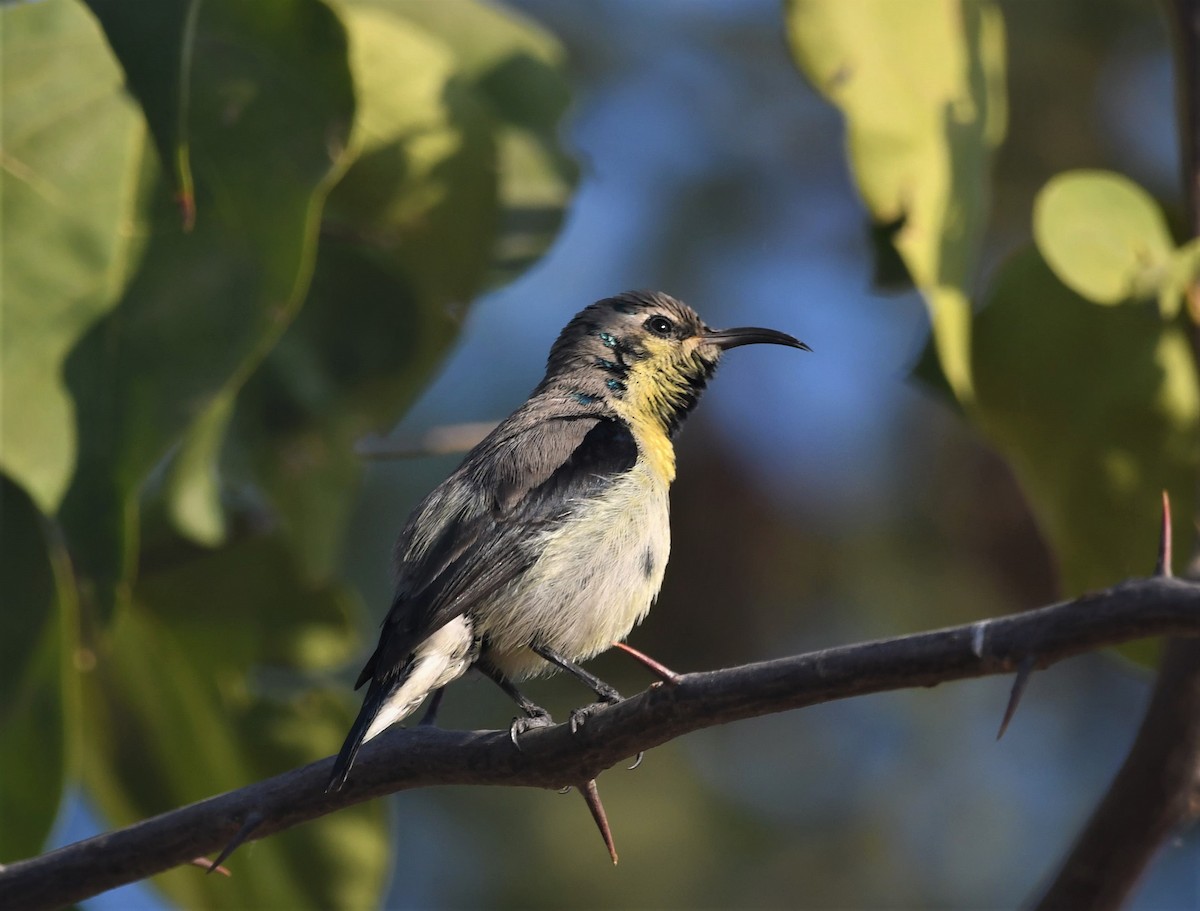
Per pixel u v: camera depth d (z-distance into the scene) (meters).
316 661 10.82
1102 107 15.23
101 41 9.25
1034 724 14.91
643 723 6.75
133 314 8.88
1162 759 8.03
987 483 14.52
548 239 11.33
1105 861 8.16
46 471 8.60
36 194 8.96
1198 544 9.16
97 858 7.47
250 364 8.89
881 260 9.94
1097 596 5.75
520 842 14.09
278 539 10.81
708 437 14.53
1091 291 9.02
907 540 14.55
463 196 10.65
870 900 14.07
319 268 10.66
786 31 8.61
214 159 9.09
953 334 9.16
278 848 10.55
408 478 14.49
